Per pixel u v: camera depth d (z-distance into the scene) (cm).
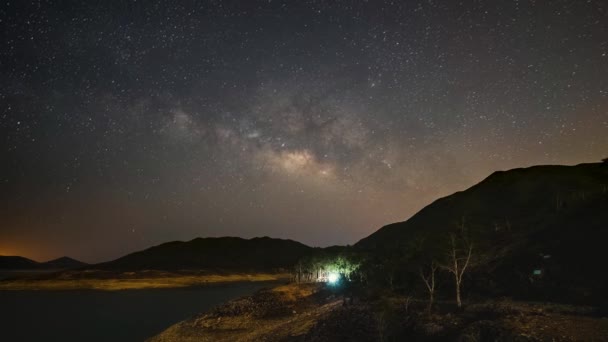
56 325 8294
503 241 6650
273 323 5656
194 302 12150
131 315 9556
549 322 3088
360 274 7200
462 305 4106
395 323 3872
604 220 5375
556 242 5353
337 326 4219
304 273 10494
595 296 3747
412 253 6688
